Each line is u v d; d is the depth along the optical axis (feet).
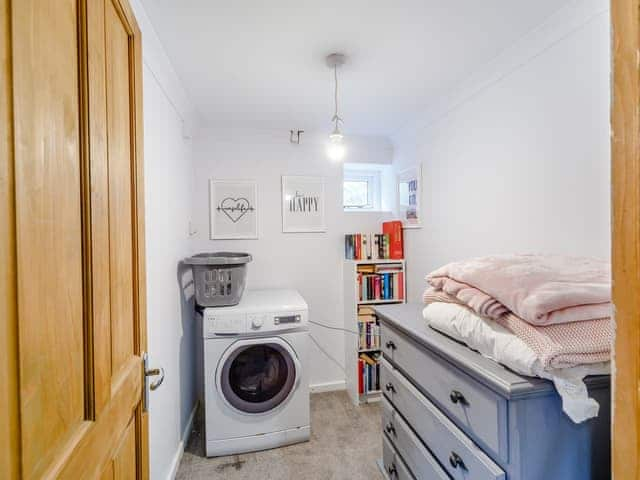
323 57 5.32
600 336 2.75
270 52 5.16
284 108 7.50
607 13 3.68
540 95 4.58
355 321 8.65
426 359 4.12
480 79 5.75
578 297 2.79
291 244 9.25
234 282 6.88
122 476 2.65
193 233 8.30
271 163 9.09
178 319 6.55
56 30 1.78
